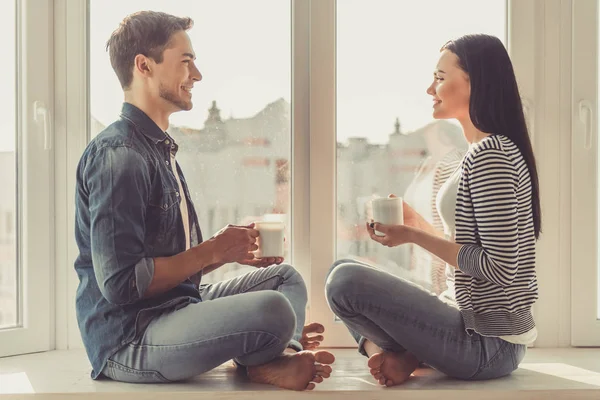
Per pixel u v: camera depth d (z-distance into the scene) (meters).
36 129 1.88
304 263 1.95
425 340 1.50
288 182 1.96
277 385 1.50
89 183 1.49
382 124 1.95
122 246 1.44
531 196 1.57
